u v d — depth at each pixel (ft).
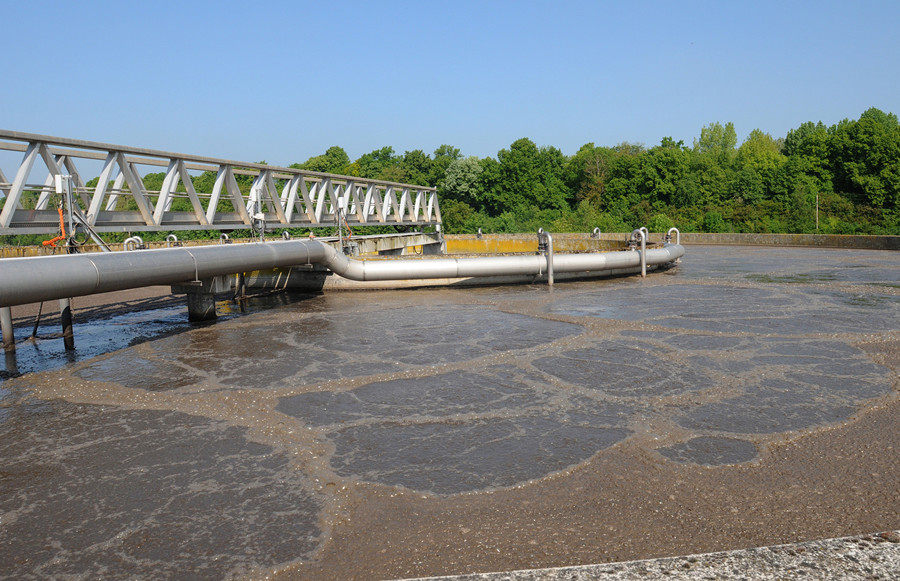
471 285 60.18
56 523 14.39
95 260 28.96
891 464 16.58
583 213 191.52
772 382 24.66
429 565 12.21
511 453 17.94
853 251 98.32
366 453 18.20
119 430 20.75
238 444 19.19
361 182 76.28
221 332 37.73
